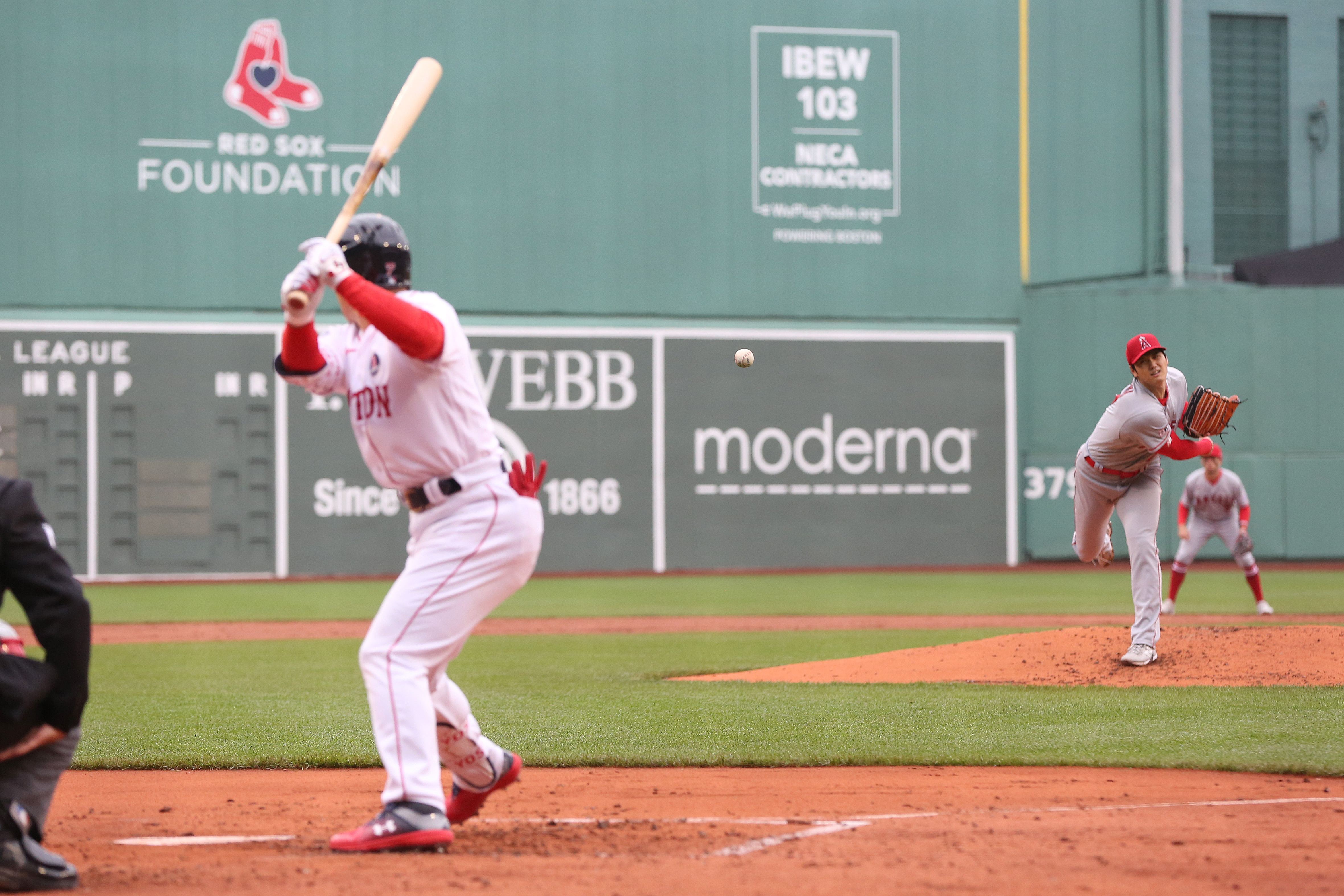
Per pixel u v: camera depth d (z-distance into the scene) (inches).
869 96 3543.3
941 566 3540.8
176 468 3166.8
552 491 3373.5
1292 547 3499.0
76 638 520.7
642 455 3417.8
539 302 3393.2
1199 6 4192.9
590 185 3425.2
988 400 3577.8
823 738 965.2
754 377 3476.9
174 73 3223.4
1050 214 3614.7
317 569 3245.6
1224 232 4210.1
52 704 520.1
